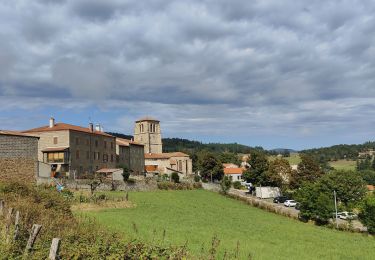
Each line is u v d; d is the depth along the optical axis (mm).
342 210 78500
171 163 145500
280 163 113500
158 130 162875
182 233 37156
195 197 85875
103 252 15461
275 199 93562
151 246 16453
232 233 43500
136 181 88312
